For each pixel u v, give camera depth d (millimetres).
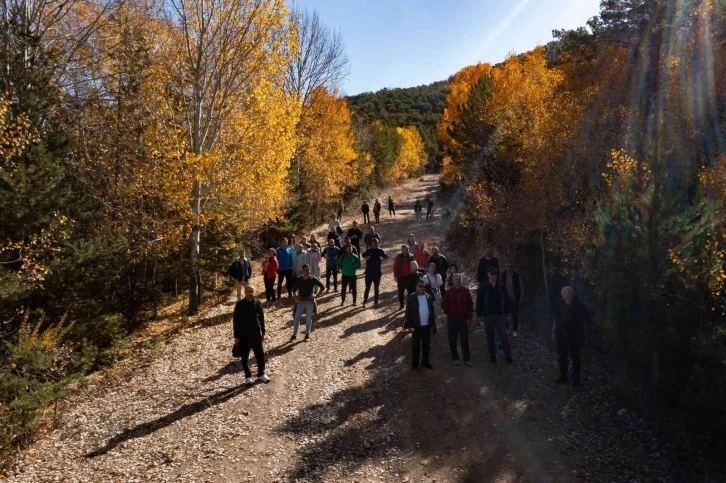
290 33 14805
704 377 5445
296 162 29766
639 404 6824
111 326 10039
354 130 48625
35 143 9453
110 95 12914
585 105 13836
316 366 9445
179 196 13102
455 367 9109
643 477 5352
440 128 41250
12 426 6723
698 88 11086
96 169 11977
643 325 6379
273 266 15289
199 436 6887
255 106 15102
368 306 14086
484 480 5449
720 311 5688
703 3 11570
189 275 14758
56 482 5879
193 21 13914
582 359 9156
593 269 7488
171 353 11016
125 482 5789
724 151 8602
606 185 10625
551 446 6133
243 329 8664
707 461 5473
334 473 5719
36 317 8773
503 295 10320
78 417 7898
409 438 6504
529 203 12859
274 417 7348
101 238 10648
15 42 10375
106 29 13219
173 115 14039
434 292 11461
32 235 8523
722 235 5793
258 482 5617
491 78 30453
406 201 54375
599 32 16250
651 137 9031
